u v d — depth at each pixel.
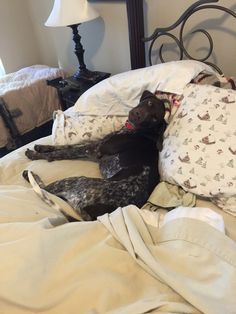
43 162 1.44
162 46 1.81
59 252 0.76
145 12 1.76
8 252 0.71
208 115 1.13
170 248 0.81
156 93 1.36
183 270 0.76
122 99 1.46
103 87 1.50
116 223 0.88
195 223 0.84
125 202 1.11
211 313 0.64
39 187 1.14
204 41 1.63
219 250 0.78
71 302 0.68
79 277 0.72
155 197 1.13
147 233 0.88
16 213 0.92
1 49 2.75
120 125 1.51
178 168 1.11
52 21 1.87
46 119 2.59
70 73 2.67
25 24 2.82
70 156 1.44
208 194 1.06
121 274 0.75
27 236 0.77
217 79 1.36
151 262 0.75
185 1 1.60
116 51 2.16
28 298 0.66
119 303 0.69
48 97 2.54
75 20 1.81
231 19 1.48
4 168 1.39
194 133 1.12
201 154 1.08
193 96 1.23
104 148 1.38
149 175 1.20
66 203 1.11
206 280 0.73
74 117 1.58
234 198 1.03
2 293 0.65
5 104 2.30
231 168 1.02
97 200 1.10
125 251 0.81
